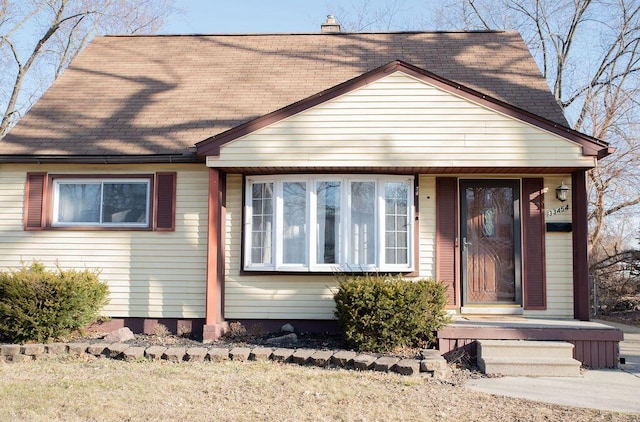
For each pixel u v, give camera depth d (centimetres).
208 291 970
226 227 1043
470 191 1050
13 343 915
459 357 855
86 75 1293
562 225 1020
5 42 2250
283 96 1171
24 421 572
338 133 944
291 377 748
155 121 1127
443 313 886
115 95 1215
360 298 873
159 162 1036
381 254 998
